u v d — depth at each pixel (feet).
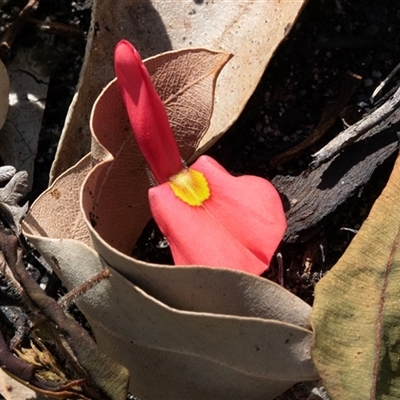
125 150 0.52
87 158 0.51
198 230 0.50
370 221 0.50
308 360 0.49
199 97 0.52
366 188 0.56
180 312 0.47
